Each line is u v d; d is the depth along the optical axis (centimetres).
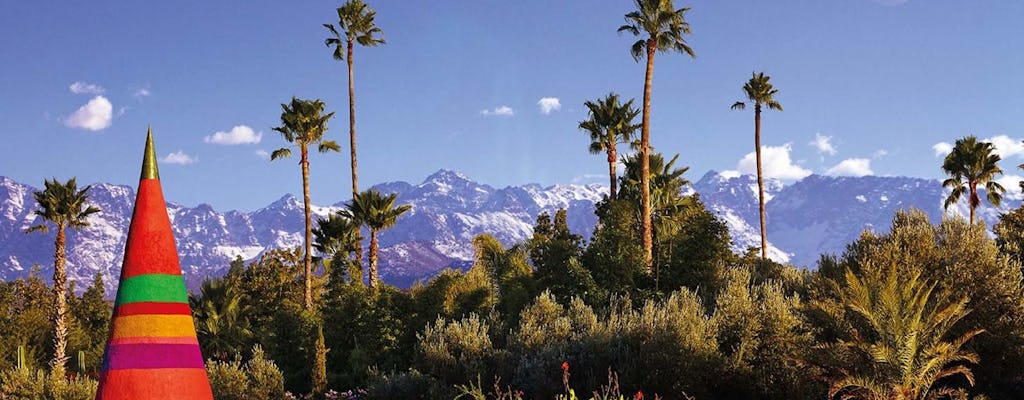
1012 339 1606
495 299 3100
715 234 2941
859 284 1478
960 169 5497
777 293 1959
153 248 726
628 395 1775
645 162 3372
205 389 725
